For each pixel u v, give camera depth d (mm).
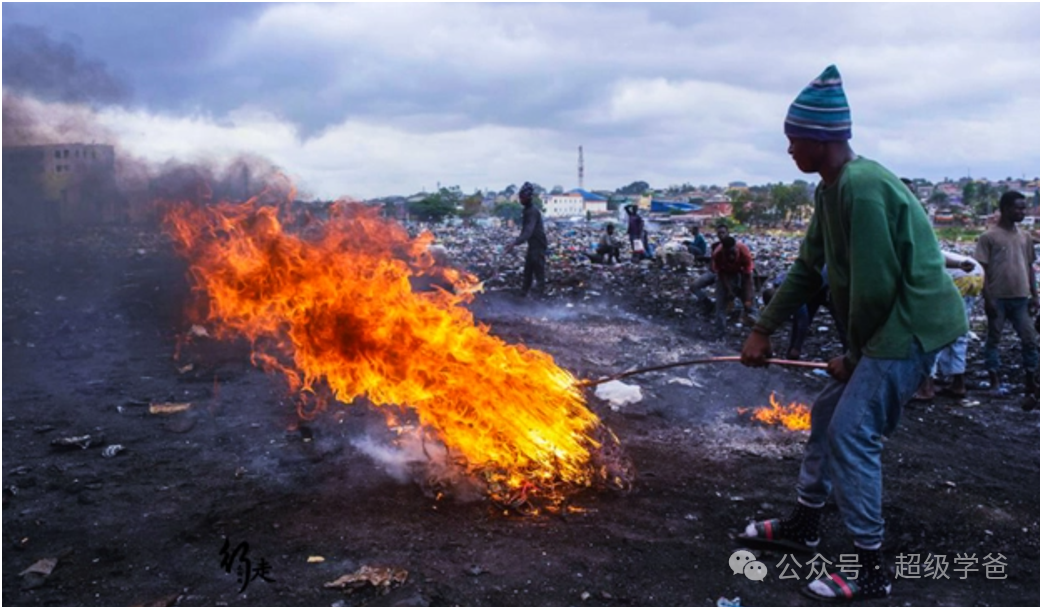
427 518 3814
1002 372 7715
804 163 3320
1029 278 6586
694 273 16078
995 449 5352
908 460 4957
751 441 5176
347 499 4027
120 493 4152
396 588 3150
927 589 3324
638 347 8352
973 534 3893
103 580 3268
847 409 3135
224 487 4230
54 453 4781
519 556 3434
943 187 127125
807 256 3561
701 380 6805
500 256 20672
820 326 10312
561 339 8500
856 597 3166
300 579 3230
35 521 3824
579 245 25547
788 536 3592
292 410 5578
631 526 3787
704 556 3512
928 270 3072
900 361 3072
